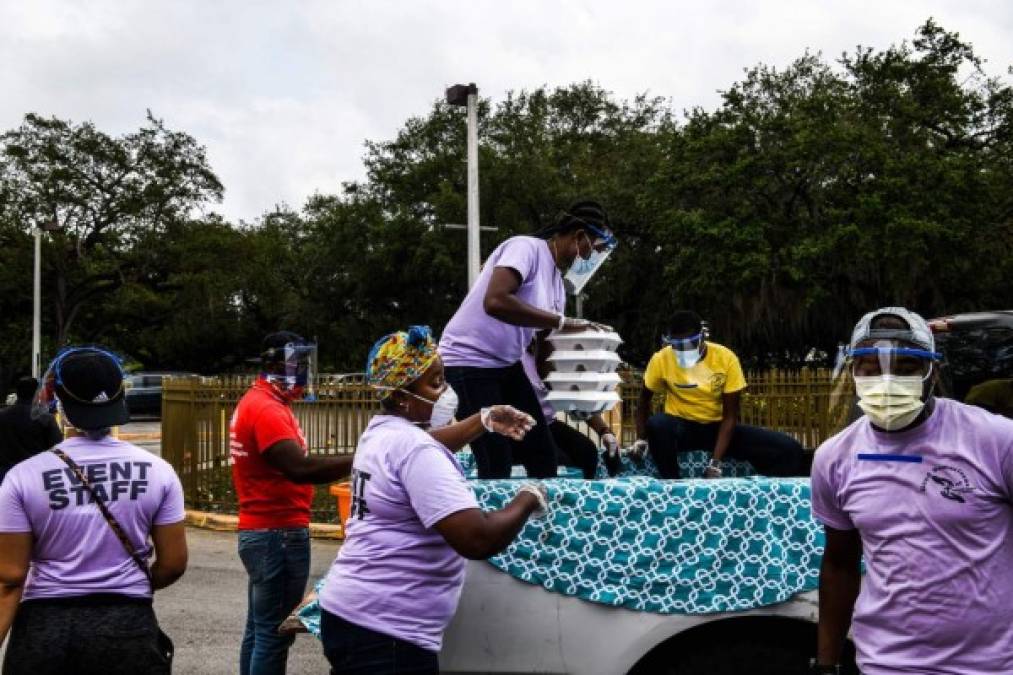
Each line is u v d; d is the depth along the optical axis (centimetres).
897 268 2905
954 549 246
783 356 3619
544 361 456
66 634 308
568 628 322
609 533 325
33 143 4469
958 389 501
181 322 5106
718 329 3441
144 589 326
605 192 3678
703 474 516
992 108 3288
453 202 3747
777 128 3178
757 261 3017
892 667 252
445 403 301
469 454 513
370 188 4278
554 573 323
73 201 4416
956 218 2950
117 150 4522
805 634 341
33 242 4416
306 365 460
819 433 967
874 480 259
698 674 338
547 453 432
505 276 400
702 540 328
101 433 332
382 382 297
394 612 279
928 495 249
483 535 272
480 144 3897
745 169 3134
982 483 246
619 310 4019
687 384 503
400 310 4384
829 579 285
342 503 712
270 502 449
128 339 5388
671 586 326
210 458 1254
